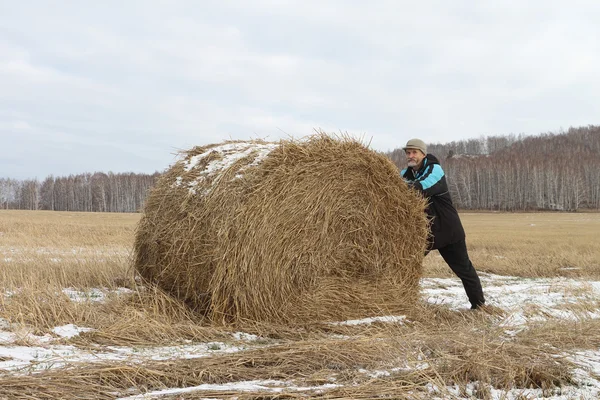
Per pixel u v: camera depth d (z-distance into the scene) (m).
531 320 5.98
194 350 4.46
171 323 5.43
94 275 7.57
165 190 6.47
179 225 5.98
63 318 5.16
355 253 6.06
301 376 3.68
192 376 3.60
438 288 8.66
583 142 134.25
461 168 85.94
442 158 127.31
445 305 6.94
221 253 5.50
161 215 6.35
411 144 6.85
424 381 3.57
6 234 18.02
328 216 5.88
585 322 5.57
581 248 16.84
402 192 6.29
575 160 94.38
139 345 4.59
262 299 5.56
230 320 5.59
